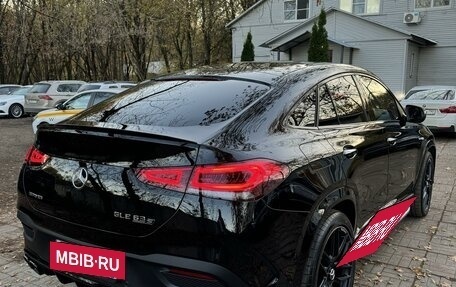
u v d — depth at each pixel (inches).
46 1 948.0
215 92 110.2
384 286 132.9
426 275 139.9
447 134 472.4
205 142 86.4
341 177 108.1
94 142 94.3
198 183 84.0
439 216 198.4
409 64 808.9
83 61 1352.1
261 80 112.9
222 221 82.1
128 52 1107.3
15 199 239.0
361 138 126.8
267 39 960.3
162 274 86.0
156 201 85.8
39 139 109.0
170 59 1347.2
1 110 754.8
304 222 94.0
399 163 158.9
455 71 815.1
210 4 1085.8
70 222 97.7
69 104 446.9
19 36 1114.1
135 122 100.5
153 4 867.4
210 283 83.1
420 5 820.0
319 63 135.2
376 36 803.4
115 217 90.5
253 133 93.7
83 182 94.8
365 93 144.6
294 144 99.0
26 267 147.3
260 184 85.3
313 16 882.1
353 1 874.1
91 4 786.8
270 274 86.9
